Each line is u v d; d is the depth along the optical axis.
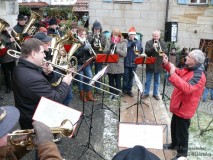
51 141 1.77
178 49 11.38
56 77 3.64
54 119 2.66
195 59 3.78
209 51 11.74
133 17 11.78
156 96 6.82
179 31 11.71
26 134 2.00
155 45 6.00
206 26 11.47
